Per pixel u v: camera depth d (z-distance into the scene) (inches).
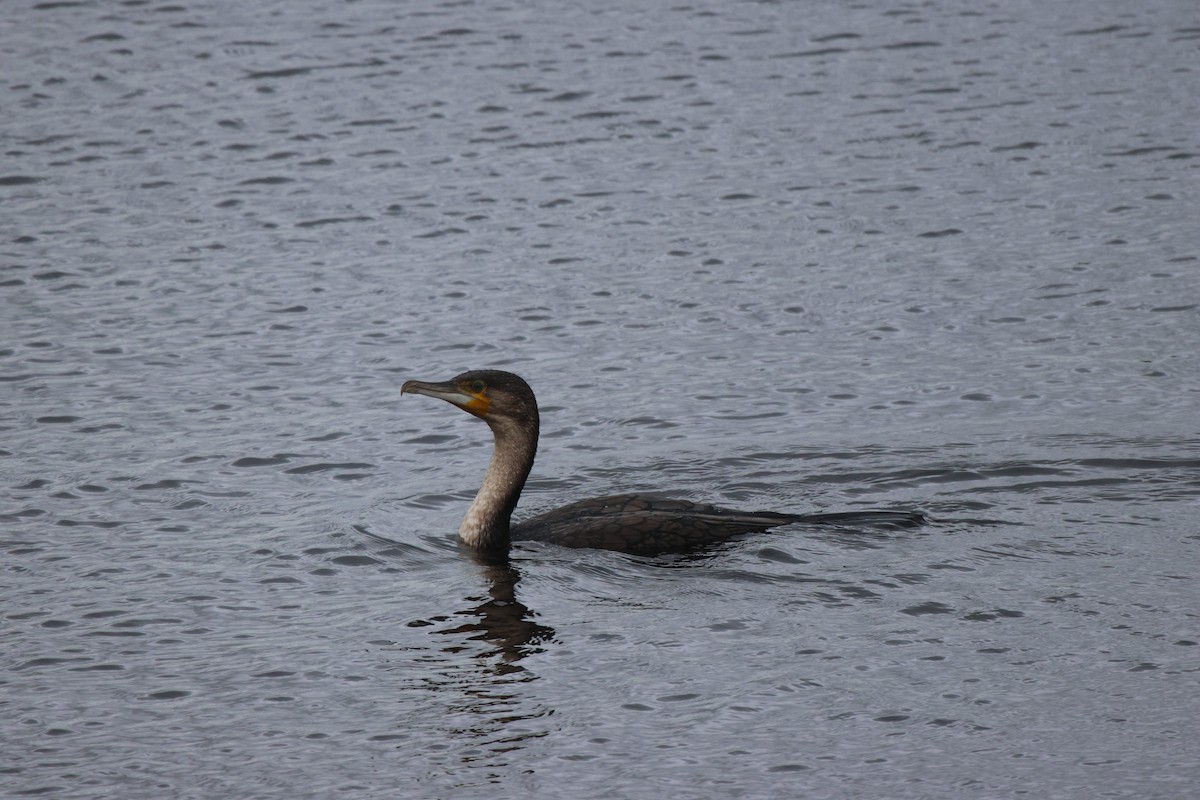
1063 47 1315.2
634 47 1321.4
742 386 764.0
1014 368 774.5
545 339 829.8
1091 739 438.3
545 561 569.0
